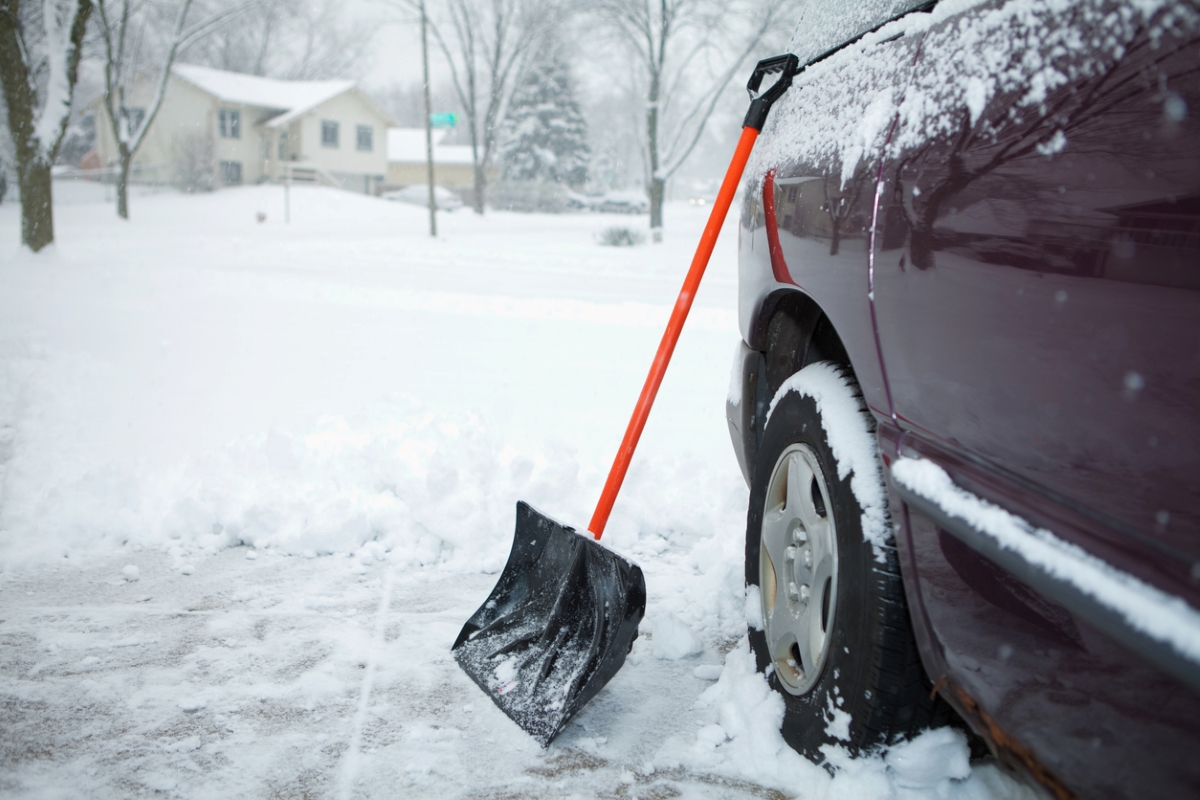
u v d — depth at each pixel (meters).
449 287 12.93
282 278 12.61
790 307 2.24
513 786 1.81
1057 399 1.09
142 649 2.36
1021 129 1.19
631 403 5.60
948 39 1.44
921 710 1.60
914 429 1.44
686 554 3.22
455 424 3.95
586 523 3.27
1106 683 1.01
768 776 1.81
